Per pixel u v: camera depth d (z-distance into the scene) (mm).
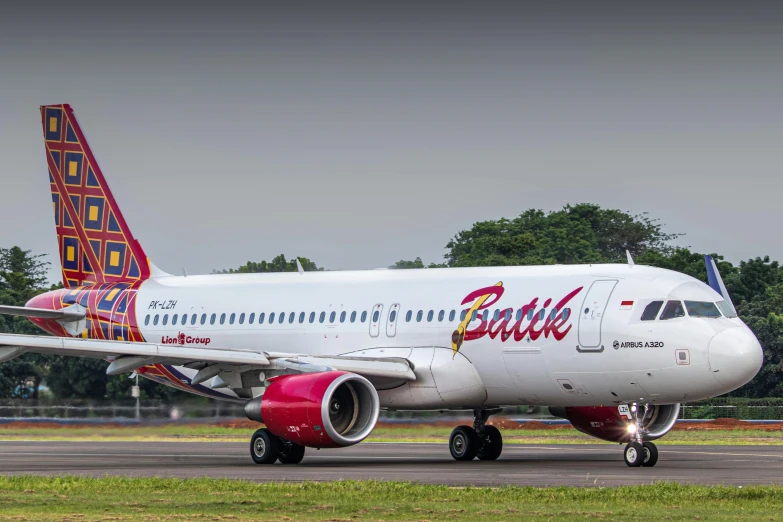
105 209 116500
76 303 115125
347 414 84562
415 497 56844
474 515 50281
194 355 85188
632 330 81625
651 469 78500
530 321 86500
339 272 104062
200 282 110938
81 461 90312
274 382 84125
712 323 80188
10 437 135000
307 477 71688
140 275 114688
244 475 73500
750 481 67312
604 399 84875
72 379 160875
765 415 165875
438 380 90000
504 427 150000
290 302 102812
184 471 77312
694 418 168750
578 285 86188
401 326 93875
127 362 87938
